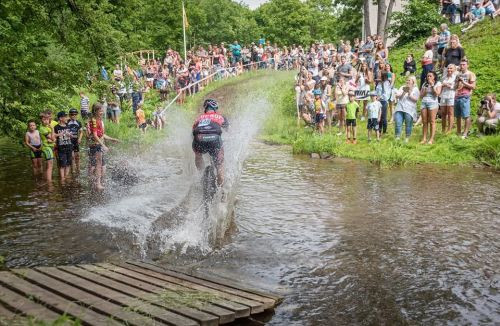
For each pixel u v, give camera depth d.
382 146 15.11
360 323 5.26
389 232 8.06
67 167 12.44
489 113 14.69
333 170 13.09
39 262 6.84
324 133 17.48
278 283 6.21
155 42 48.31
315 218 8.84
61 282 5.71
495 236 7.81
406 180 11.76
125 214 9.06
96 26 11.39
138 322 4.69
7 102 11.60
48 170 11.92
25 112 12.13
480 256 7.04
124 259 6.98
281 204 9.77
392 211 9.22
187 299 5.37
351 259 6.97
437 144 14.66
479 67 18.78
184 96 25.25
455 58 16.33
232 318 5.10
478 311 5.50
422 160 13.79
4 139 19.44
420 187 11.04
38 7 10.48
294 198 10.21
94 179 11.50
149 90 25.69
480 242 7.57
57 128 11.87
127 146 17.77
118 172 11.93
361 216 8.94
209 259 6.99
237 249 7.36
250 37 70.31
